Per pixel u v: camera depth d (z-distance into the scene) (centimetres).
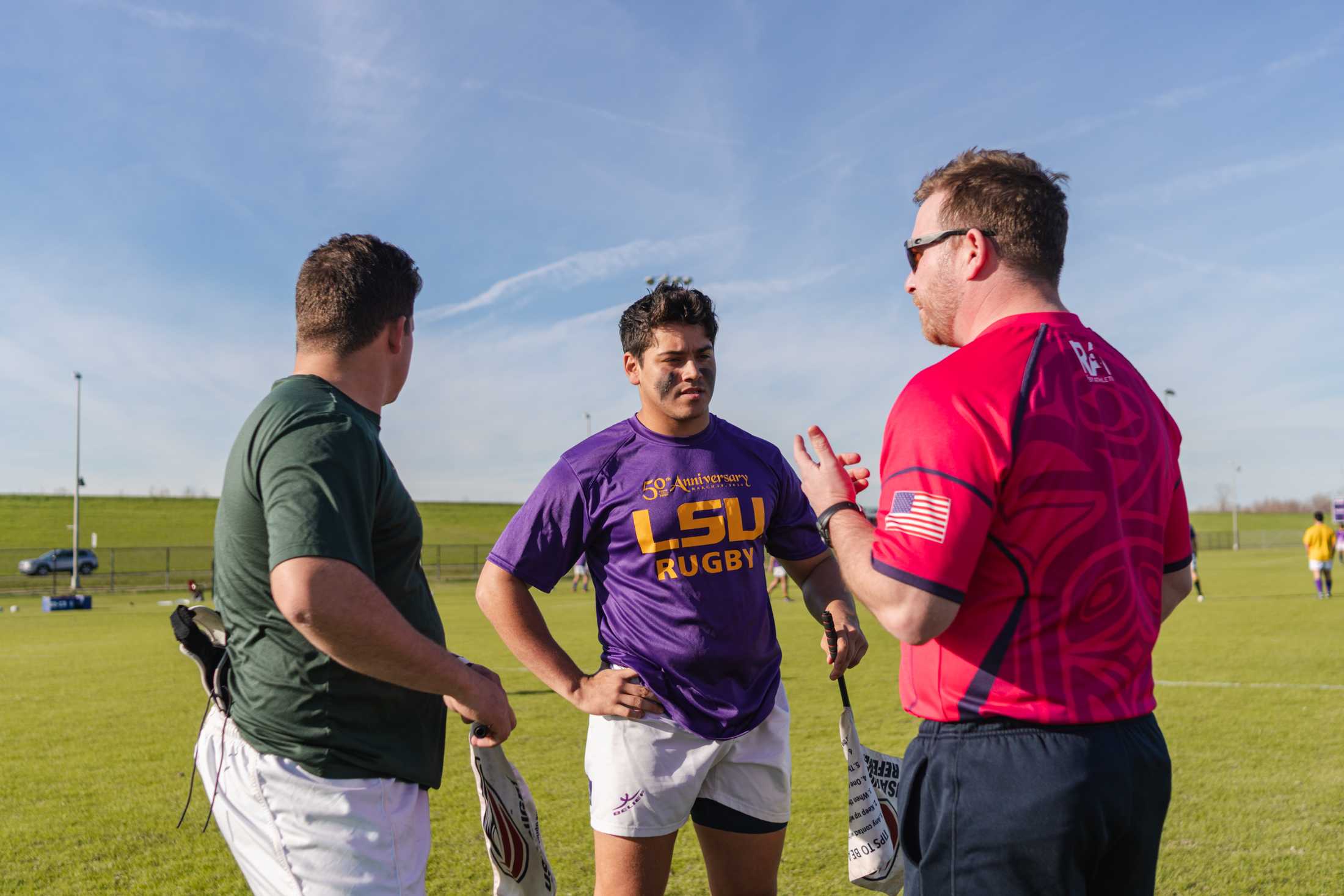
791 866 405
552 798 521
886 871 247
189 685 979
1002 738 162
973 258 181
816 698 834
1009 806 159
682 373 275
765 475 292
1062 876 157
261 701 191
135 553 4988
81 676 1062
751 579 279
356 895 185
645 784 267
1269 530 8269
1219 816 454
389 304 214
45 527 5666
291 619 174
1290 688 831
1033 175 182
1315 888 364
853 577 171
